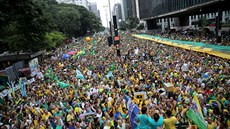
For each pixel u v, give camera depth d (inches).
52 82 766.5
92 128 382.6
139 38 2496.3
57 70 1017.5
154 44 1606.8
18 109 516.1
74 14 3319.4
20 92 663.1
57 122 374.3
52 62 1370.6
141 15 4303.6
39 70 1016.9
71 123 370.3
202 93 476.4
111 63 1029.8
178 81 610.9
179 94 485.4
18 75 912.3
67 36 3282.5
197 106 302.2
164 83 553.3
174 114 371.6
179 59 911.7
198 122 296.8
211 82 564.4
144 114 251.3
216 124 334.0
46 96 590.2
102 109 442.6
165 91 511.5
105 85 631.2
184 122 326.6
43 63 1406.3
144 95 472.1
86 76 820.6
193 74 655.1
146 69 782.5
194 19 4554.6
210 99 451.2
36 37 1387.8
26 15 962.1
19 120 452.1
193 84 554.6
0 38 1185.4
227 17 3826.3
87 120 404.2
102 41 2484.0
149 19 3838.6
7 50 1537.9
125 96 434.3
